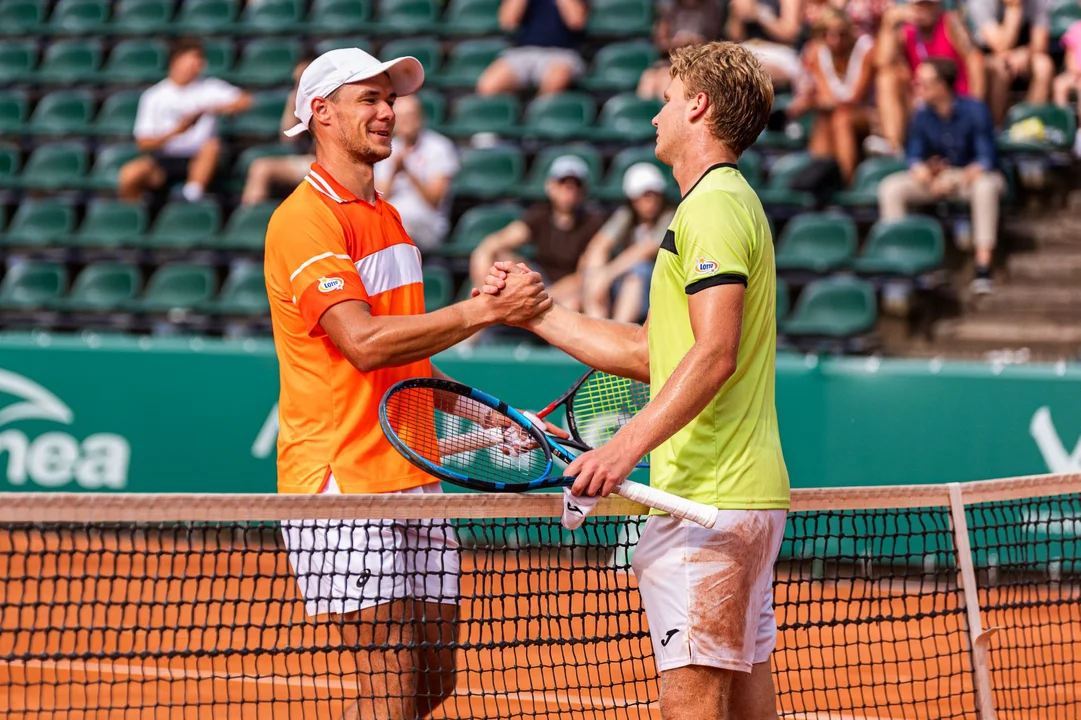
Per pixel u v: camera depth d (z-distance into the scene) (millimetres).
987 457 28469
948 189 37875
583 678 20906
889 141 40719
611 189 41406
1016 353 36219
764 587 11836
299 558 13508
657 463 11891
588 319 13602
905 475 28938
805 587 27141
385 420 11430
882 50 40531
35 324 43875
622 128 45188
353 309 12656
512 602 24922
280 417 13680
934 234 37719
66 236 46750
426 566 13461
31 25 57875
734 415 11508
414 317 12758
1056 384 28062
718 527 11391
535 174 43938
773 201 40094
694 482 11492
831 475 29391
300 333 13188
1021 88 43438
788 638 23391
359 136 13359
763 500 11531
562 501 13258
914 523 27953
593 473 10680
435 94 48750
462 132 46125
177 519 11930
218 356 33719
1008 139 40531
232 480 33438
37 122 53531
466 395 12633
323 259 12844
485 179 44688
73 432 34531
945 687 20578
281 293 13211
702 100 11711
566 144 45188
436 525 13477
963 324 37469
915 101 39812
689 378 10703
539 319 13609
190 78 46844
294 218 13141
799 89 41406
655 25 48812
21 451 34781
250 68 52438
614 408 15156
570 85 47125
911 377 29047
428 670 13508
